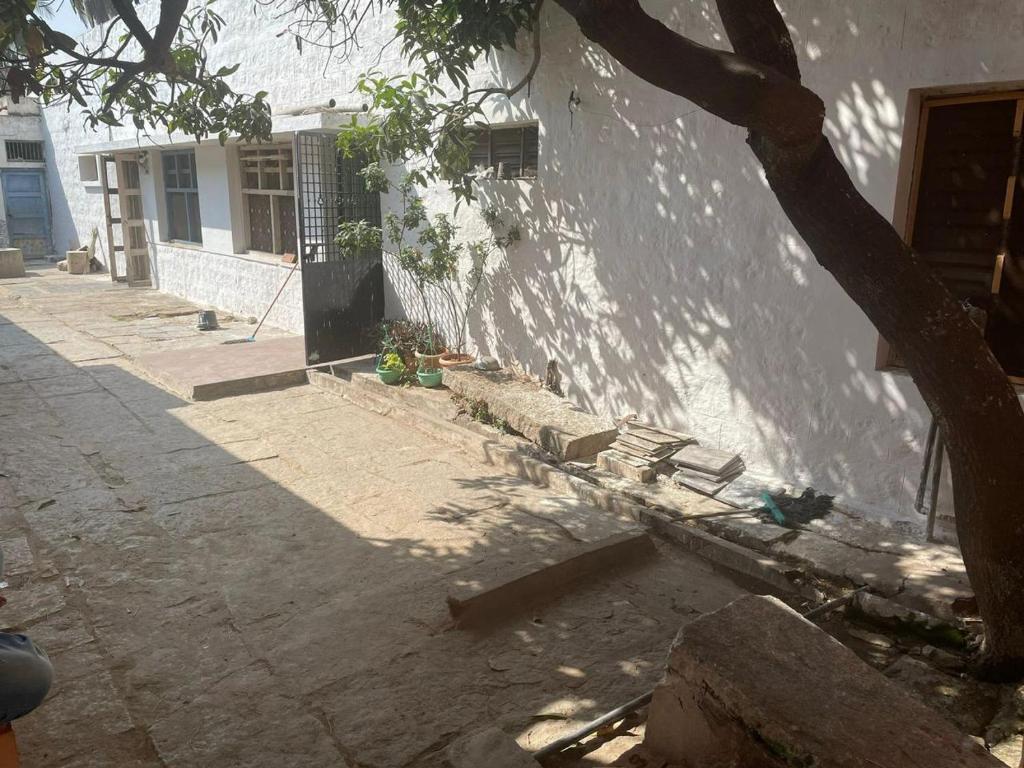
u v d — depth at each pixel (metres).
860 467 5.44
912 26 4.79
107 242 18.27
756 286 5.84
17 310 13.62
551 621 4.37
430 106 7.44
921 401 5.05
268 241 12.32
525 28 7.18
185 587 4.66
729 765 2.73
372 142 7.73
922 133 5.05
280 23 10.68
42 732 3.42
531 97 7.34
